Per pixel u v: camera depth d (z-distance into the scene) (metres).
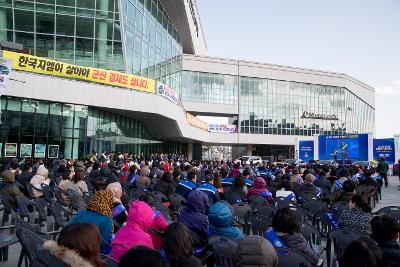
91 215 4.50
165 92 31.47
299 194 10.32
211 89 62.81
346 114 74.81
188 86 61.31
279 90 68.25
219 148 142.12
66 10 27.58
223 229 4.87
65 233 2.67
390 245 3.64
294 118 68.94
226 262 4.49
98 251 2.73
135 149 35.53
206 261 5.27
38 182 9.95
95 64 28.38
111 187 6.25
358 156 30.64
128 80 27.23
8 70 12.90
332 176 13.75
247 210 7.91
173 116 34.22
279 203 8.62
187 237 3.25
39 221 7.71
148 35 36.22
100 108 27.72
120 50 29.59
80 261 2.55
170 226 3.31
